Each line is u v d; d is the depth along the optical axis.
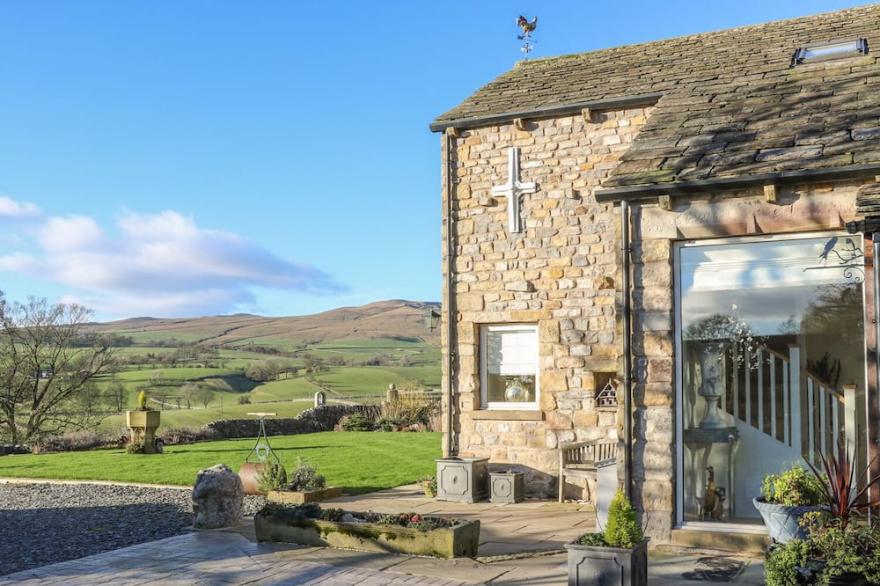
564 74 13.72
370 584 6.93
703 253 8.30
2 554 8.40
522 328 12.52
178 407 41.28
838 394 7.69
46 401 31.00
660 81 11.96
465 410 12.61
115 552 8.30
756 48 12.30
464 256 12.80
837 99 9.05
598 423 11.73
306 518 8.60
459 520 8.31
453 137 12.99
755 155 8.16
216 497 9.62
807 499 6.80
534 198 12.38
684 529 8.05
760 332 8.05
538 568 7.47
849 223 7.04
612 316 11.74
